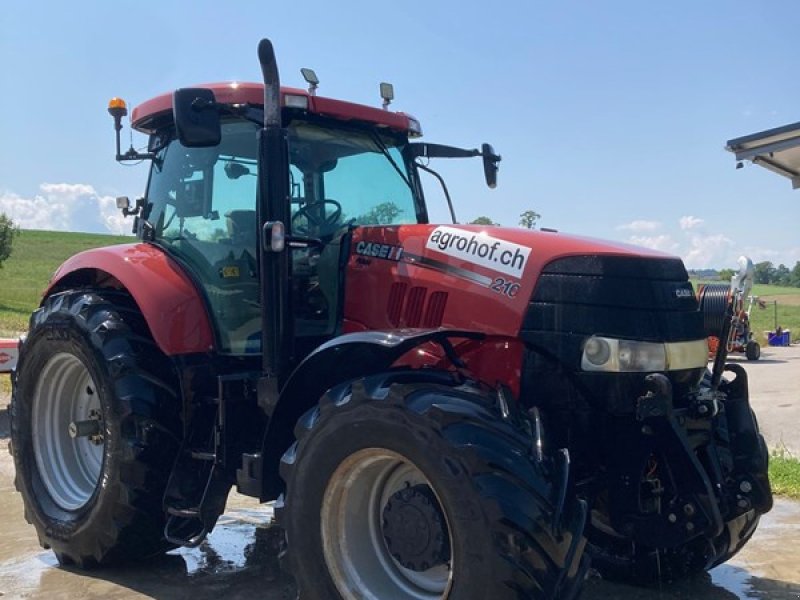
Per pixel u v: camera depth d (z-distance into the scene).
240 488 3.80
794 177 7.71
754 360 19.06
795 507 5.65
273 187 3.86
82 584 4.17
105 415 4.18
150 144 4.89
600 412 3.48
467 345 3.65
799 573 4.33
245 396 4.12
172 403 4.20
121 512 4.12
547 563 2.90
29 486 4.67
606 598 3.99
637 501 3.48
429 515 3.14
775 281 82.69
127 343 4.25
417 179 5.00
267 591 4.05
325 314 4.21
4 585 4.16
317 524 3.36
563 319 3.45
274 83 3.84
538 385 3.49
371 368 3.63
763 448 3.87
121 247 4.71
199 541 3.84
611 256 3.50
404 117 4.75
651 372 3.42
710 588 4.12
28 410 4.77
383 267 3.98
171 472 4.12
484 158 5.27
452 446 2.98
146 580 4.22
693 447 3.61
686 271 3.71
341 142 4.57
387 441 3.15
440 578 3.26
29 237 58.59
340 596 3.32
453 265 3.76
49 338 4.57
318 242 4.05
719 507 3.62
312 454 3.36
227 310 4.28
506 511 2.87
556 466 3.12
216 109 3.76
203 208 4.44
